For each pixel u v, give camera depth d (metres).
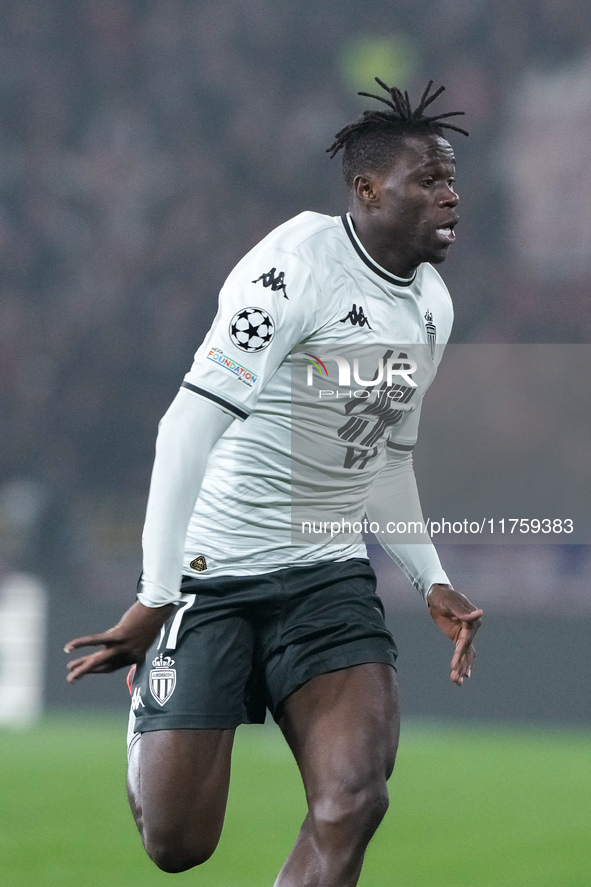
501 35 86.25
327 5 88.50
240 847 21.61
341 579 11.85
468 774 32.44
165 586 10.45
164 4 87.88
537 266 79.69
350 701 11.06
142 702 11.57
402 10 88.25
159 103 85.38
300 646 11.46
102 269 79.06
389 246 11.49
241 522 11.73
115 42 86.19
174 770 11.25
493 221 81.12
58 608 49.16
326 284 11.26
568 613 55.19
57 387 74.88
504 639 46.94
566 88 83.69
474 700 46.91
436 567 13.12
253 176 83.56
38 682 48.88
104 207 81.56
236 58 87.06
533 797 28.34
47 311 77.81
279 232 11.45
